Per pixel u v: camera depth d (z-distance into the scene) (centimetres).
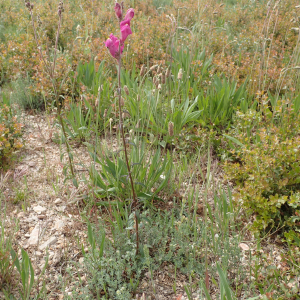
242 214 301
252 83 496
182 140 389
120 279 230
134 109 403
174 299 226
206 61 550
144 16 859
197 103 434
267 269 235
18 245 259
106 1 929
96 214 284
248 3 997
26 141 402
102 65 494
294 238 250
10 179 333
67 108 445
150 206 299
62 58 482
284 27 721
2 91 501
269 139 339
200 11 573
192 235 274
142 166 301
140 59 574
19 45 570
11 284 226
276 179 293
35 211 297
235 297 214
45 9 795
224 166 334
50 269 243
